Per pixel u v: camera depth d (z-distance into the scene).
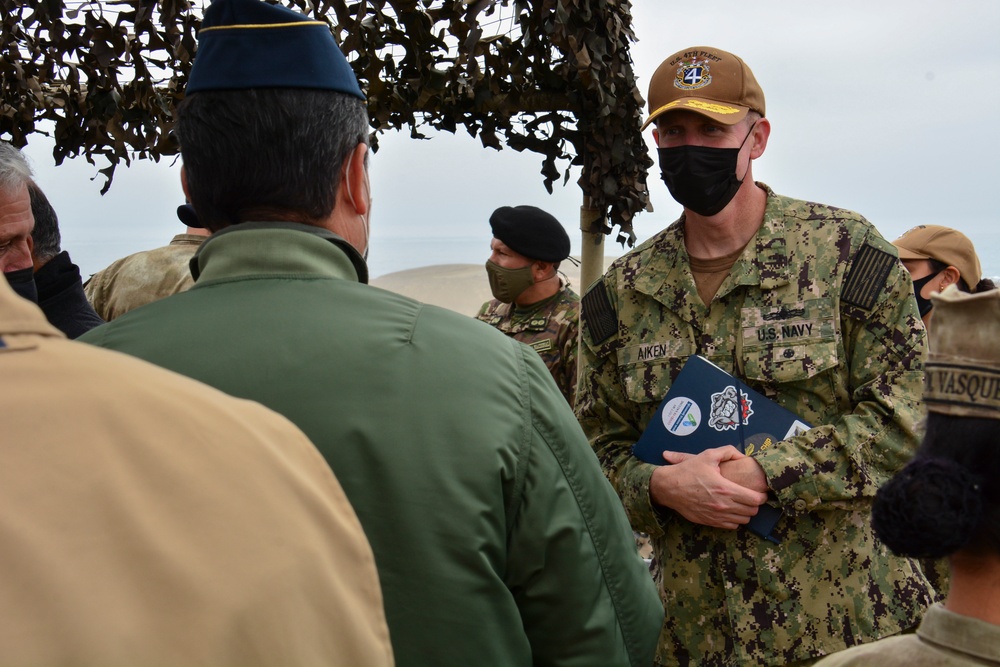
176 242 3.04
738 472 2.15
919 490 0.92
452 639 1.12
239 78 1.22
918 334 2.17
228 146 1.22
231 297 1.19
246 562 0.62
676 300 2.37
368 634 0.67
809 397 2.23
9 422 0.59
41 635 0.54
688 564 2.29
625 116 3.11
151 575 0.58
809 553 2.17
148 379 0.66
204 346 1.15
